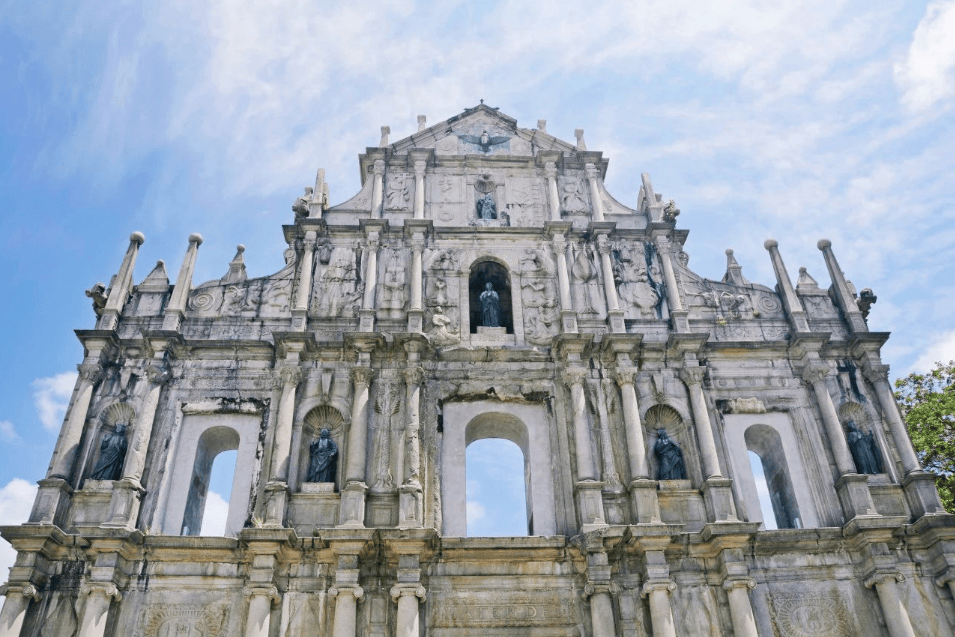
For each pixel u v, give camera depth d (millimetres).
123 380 27594
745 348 29406
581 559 24766
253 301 30234
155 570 24094
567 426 27500
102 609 22828
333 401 27641
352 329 29578
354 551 23906
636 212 33938
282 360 28344
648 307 30812
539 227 32469
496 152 35344
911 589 24734
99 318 29281
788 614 24391
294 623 23484
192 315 29672
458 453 27188
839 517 26312
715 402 28594
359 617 23672
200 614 23594
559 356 28953
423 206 32875
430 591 24203
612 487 26266
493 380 28438
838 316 30953
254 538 23672
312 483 26000
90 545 23734
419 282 30406
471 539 24469
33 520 24094
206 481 28625
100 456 26344
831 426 27672
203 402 27625
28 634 22797
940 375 38312
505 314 32344
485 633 23703
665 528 24203
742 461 27625
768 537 24984
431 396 28000
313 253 31312
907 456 27328
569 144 35688
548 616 24047
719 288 31656
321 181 33656
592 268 31562
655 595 23672
